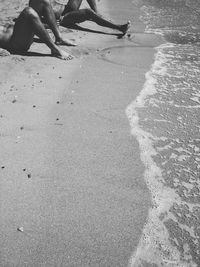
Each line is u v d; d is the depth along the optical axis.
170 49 2.96
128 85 2.30
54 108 1.99
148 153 1.69
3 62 2.49
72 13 3.27
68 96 2.12
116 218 1.34
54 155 1.63
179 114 2.01
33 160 1.59
